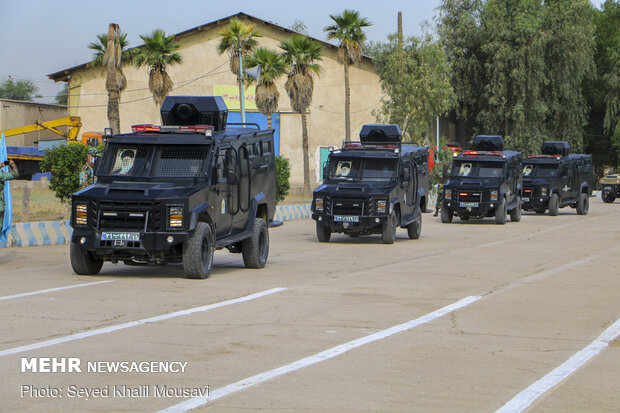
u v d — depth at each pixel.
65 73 90.38
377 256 28.89
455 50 96.19
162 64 70.44
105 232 20.50
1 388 9.78
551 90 99.38
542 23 96.88
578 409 9.07
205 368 10.92
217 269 24.19
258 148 25.53
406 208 36.56
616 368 11.18
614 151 121.50
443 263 26.28
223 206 22.47
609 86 108.50
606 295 18.73
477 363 11.41
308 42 71.81
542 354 12.09
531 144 94.50
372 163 35.75
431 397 9.52
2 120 100.81
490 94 97.25
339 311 16.06
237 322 14.67
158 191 20.56
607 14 119.88
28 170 85.12
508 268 24.78
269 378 10.38
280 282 20.86
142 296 17.95
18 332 13.45
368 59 93.88
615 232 42.47
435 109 78.19
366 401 9.30
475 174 49.97
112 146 22.27
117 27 57.59
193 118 24.78
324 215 34.72
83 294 18.16
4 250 29.31
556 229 45.06
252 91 92.75
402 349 12.34
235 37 69.81
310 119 94.50
